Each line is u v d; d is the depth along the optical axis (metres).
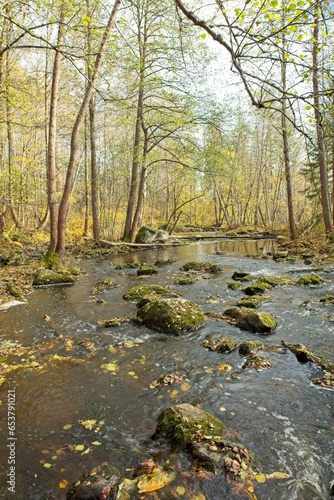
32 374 5.02
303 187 41.38
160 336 6.48
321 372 4.98
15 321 7.32
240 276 11.50
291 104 3.56
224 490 2.89
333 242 16.52
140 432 3.73
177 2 3.29
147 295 8.56
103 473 3.00
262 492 2.89
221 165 18.95
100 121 24.17
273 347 5.84
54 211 13.04
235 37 3.36
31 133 21.05
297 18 3.13
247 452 3.25
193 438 3.44
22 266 13.01
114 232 26.28
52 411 4.12
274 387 4.62
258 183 36.94
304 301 8.30
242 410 4.12
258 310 7.64
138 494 2.85
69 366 5.27
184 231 34.91
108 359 5.52
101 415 4.04
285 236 23.48
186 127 18.66
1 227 18.45
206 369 5.16
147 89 18.77
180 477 3.03
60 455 3.38
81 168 30.97
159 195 43.12
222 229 36.97
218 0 3.26
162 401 4.33
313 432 3.70
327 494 2.90
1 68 13.62
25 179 17.34
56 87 12.52
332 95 3.61
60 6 6.88
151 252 19.27
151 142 20.12
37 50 18.50
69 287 10.59
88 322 7.27
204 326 6.95
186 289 10.10
